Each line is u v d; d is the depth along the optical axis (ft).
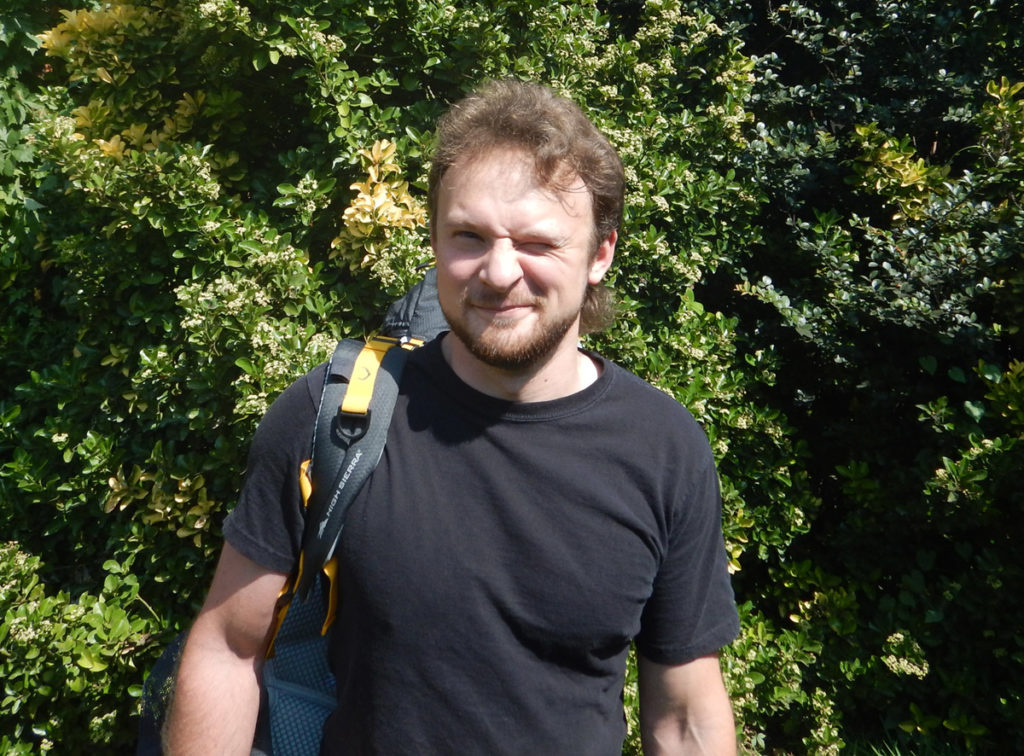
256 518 4.13
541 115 4.16
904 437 11.69
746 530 11.49
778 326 12.30
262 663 4.39
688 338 10.85
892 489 11.28
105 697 9.69
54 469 10.69
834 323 11.64
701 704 4.50
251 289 9.13
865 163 12.35
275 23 9.53
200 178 9.36
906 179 11.68
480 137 4.10
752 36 13.99
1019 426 10.30
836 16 13.53
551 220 4.01
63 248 10.30
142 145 9.90
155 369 9.46
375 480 4.06
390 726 4.00
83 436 10.41
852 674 10.91
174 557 9.84
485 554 3.98
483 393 4.17
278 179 10.57
